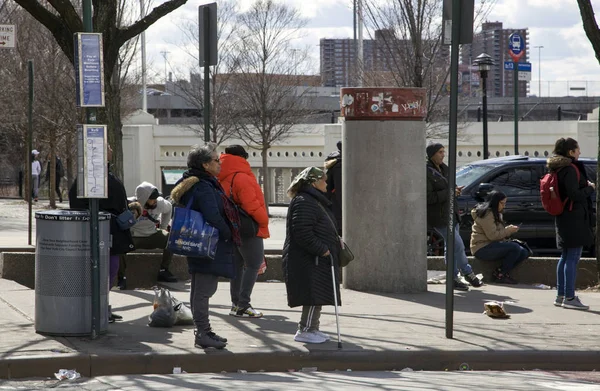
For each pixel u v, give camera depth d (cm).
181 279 1480
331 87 6041
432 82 2742
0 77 3078
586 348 939
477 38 3706
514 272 1458
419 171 1297
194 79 3581
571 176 1147
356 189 1305
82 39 889
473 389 786
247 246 1073
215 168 902
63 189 4241
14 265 1446
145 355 859
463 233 1661
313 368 892
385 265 1300
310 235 899
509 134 3409
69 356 843
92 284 919
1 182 4369
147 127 3800
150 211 1440
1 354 844
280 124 3372
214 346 892
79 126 898
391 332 1005
